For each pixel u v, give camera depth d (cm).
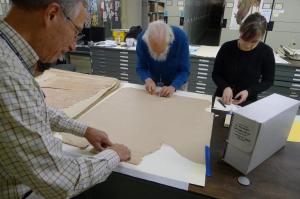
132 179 94
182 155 93
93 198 110
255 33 149
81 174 65
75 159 67
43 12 58
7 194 75
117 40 355
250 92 162
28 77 58
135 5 479
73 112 123
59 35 65
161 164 88
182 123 117
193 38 464
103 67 341
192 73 295
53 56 69
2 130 54
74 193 64
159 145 98
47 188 60
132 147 96
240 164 85
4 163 59
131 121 117
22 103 55
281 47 309
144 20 489
